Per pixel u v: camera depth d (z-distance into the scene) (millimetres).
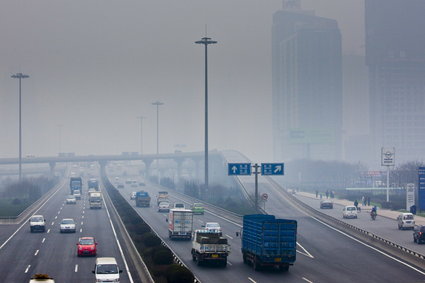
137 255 119250
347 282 101562
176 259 124000
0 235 176750
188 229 161625
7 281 103188
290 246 111125
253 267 115375
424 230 152000
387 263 123000
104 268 100562
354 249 143625
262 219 119562
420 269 115812
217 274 108938
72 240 162250
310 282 101188
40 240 163125
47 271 113812
